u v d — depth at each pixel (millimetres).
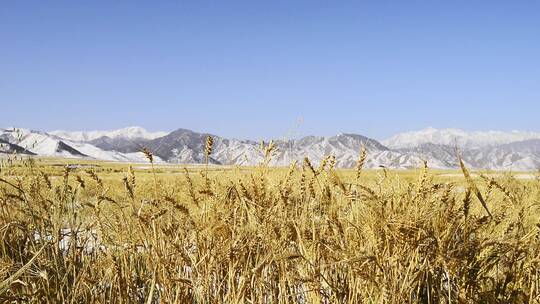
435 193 3232
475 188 2709
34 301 2938
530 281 3334
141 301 3488
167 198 3109
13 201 3654
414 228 2883
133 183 3418
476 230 3373
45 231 3574
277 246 3049
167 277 3107
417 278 2980
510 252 3461
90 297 3232
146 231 3281
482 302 3205
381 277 2918
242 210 3301
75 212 3602
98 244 3582
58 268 3318
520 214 3516
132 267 3484
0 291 2490
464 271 3145
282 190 3273
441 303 3078
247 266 3098
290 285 3037
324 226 3129
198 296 3092
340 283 3137
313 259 3143
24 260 3340
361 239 3105
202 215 3293
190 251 3336
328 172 3307
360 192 3256
